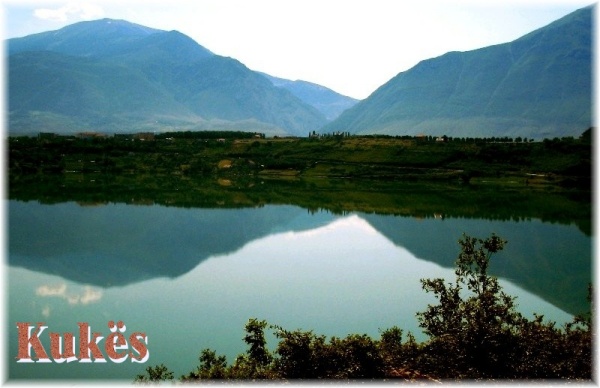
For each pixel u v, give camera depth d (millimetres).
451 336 23719
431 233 104375
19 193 150750
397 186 189125
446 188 182875
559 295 61781
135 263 77062
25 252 83812
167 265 75938
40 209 125938
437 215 127312
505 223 116375
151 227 108938
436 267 74375
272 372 23000
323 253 85188
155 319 48469
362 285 62531
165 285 63344
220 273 70250
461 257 26859
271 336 42625
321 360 22906
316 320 48219
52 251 84875
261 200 154375
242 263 77250
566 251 87625
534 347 23000
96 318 49156
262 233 104750
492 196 161875
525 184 189375
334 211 134875
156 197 154375
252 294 58250
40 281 65688
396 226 112750
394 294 58031
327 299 55906
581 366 22031
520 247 90562
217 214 128500
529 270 74625
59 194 151750
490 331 23078
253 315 49781
